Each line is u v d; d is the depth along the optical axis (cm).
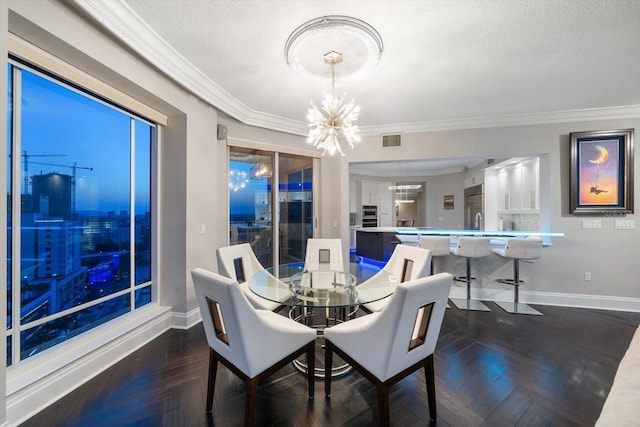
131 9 186
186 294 300
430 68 258
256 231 424
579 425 166
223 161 372
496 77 276
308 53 228
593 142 362
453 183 820
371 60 238
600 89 304
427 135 421
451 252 400
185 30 207
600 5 179
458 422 168
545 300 385
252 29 206
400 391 196
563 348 257
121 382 204
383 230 642
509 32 207
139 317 268
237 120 368
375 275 280
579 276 374
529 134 387
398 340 148
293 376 214
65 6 174
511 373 218
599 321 322
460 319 329
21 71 183
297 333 179
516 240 356
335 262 345
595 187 363
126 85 232
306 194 461
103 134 248
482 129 402
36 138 195
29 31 164
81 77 208
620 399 97
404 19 193
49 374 182
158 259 303
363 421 169
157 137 300
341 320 315
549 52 233
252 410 156
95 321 243
